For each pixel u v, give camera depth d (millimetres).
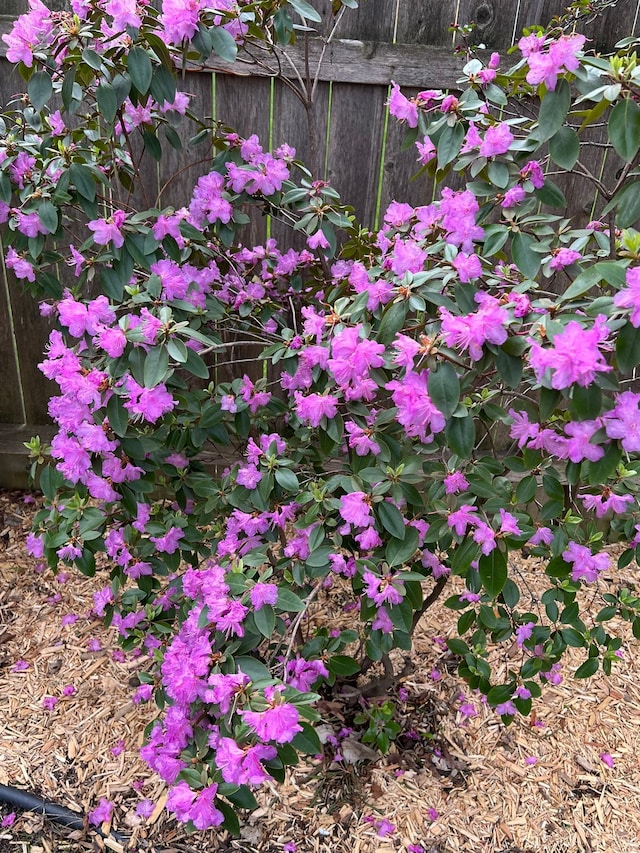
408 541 967
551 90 833
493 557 955
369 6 1672
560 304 854
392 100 1081
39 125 1431
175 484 1320
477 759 1377
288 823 1241
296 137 1789
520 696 1178
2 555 1853
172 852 1186
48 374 1042
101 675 1514
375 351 857
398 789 1307
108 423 1057
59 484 1156
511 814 1279
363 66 1707
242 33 1259
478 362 803
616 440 765
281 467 1089
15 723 1396
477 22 1686
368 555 1166
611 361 788
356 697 1452
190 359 1063
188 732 932
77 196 1262
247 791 879
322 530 1018
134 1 1036
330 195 1390
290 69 1715
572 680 1567
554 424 1009
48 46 1085
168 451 1281
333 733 1387
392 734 1266
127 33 1077
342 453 1385
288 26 1274
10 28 1706
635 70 771
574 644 1156
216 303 1326
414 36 1701
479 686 1188
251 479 1104
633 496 1104
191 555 1339
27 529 1949
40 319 1988
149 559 1260
